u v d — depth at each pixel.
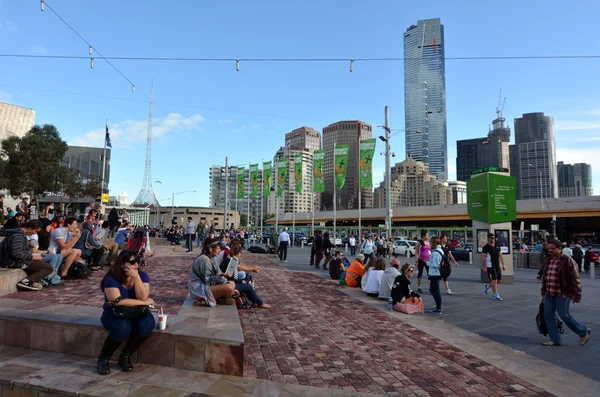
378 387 4.67
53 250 8.91
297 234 54.91
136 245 13.29
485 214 15.58
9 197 44.19
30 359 4.82
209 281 7.51
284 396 4.23
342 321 7.98
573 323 6.59
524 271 22.73
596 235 66.50
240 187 43.72
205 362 4.72
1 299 6.66
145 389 4.15
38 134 33.09
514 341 6.95
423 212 65.81
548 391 4.71
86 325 5.01
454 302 10.82
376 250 28.66
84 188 41.41
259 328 7.22
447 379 5.01
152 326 4.71
